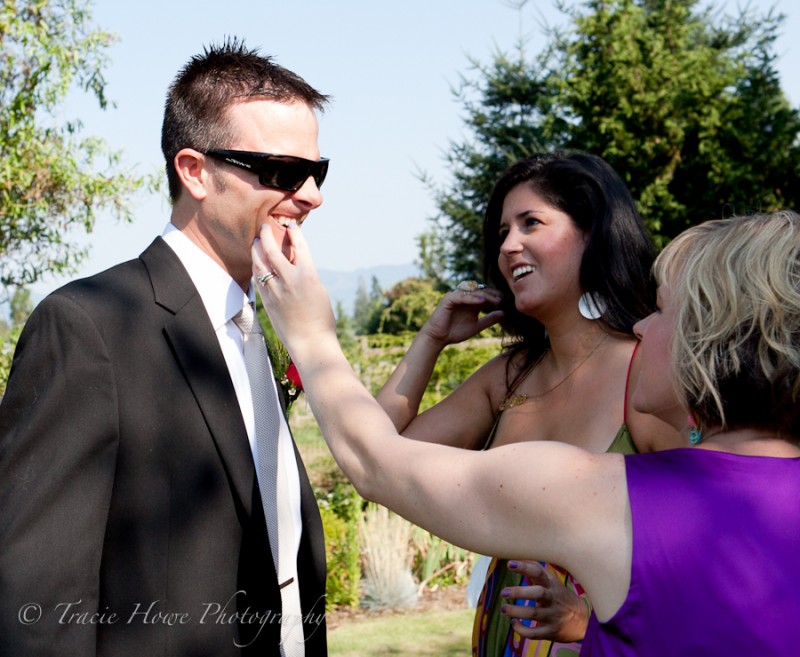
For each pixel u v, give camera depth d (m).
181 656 1.90
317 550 2.30
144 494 1.90
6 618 1.71
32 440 1.79
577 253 2.33
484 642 2.25
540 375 2.50
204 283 2.15
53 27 7.01
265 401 2.20
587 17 14.96
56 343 1.86
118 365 1.91
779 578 1.29
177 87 2.17
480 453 1.50
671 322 1.51
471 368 9.47
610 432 2.19
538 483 1.40
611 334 2.33
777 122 14.38
